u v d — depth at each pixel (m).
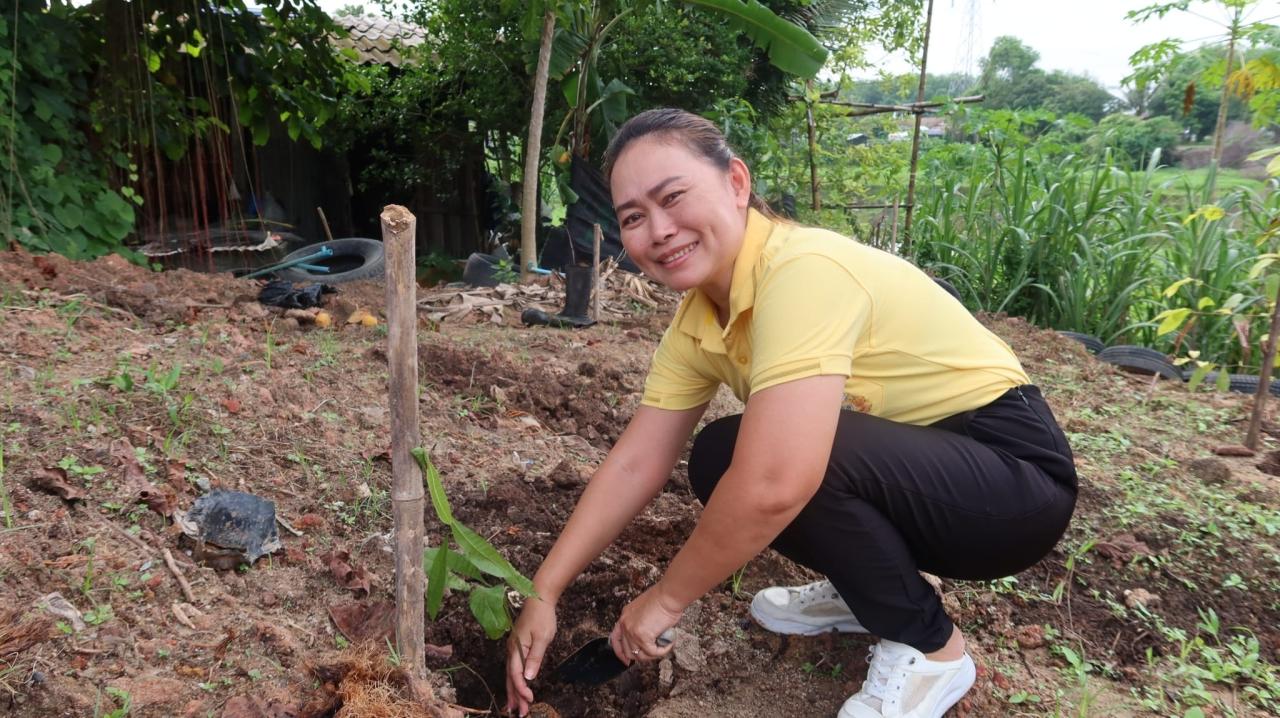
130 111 6.34
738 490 1.42
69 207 5.78
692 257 1.51
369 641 1.68
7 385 2.47
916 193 8.34
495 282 7.50
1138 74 6.07
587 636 2.17
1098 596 2.25
